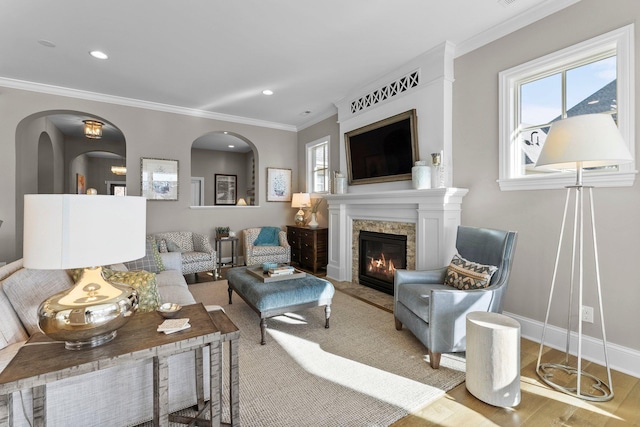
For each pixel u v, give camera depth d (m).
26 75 3.73
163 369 1.19
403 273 2.70
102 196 1.09
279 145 6.02
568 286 2.32
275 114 5.37
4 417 1.00
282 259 5.24
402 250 3.63
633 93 1.99
